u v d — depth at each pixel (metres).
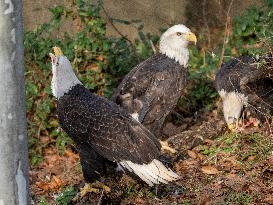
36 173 13.38
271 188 10.54
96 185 10.65
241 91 12.55
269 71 12.49
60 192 11.84
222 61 15.27
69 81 10.62
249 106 12.78
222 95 12.88
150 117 12.49
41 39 14.64
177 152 12.03
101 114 10.24
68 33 15.15
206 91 14.71
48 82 14.42
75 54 14.55
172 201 10.64
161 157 11.23
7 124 6.62
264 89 12.69
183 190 10.89
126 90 12.49
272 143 11.68
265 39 12.94
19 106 6.67
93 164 10.52
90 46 14.67
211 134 12.68
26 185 6.89
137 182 10.88
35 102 14.38
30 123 14.30
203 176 11.27
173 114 14.45
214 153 11.89
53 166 13.66
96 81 14.65
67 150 14.17
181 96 13.85
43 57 14.46
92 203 10.48
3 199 6.76
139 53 15.12
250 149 11.73
